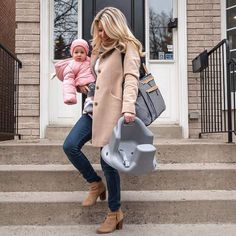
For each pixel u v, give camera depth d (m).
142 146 2.41
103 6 5.29
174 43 5.29
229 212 3.08
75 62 3.02
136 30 5.28
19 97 5.01
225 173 3.44
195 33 5.14
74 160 2.81
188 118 5.04
